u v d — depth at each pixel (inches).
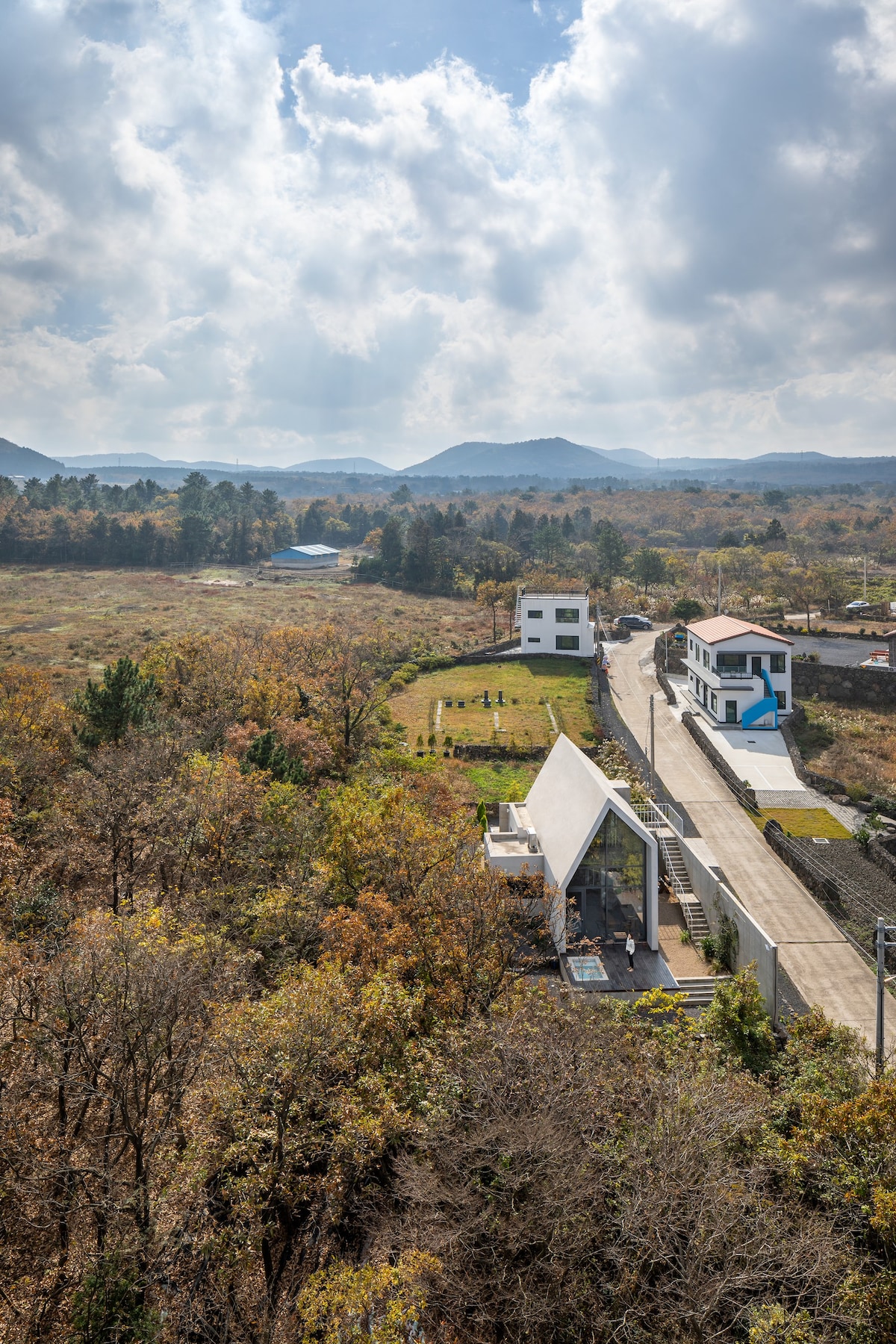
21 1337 718.5
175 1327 732.7
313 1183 773.9
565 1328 583.5
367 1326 609.9
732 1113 732.0
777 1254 604.4
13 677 2196.1
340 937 1071.0
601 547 6801.2
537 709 2859.3
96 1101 902.4
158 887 1429.6
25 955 982.4
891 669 3105.3
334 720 2293.3
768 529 7377.0
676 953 1475.1
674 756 2472.9
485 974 1042.1
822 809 2096.5
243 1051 778.8
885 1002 1365.7
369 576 6899.6
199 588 6136.8
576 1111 682.8
